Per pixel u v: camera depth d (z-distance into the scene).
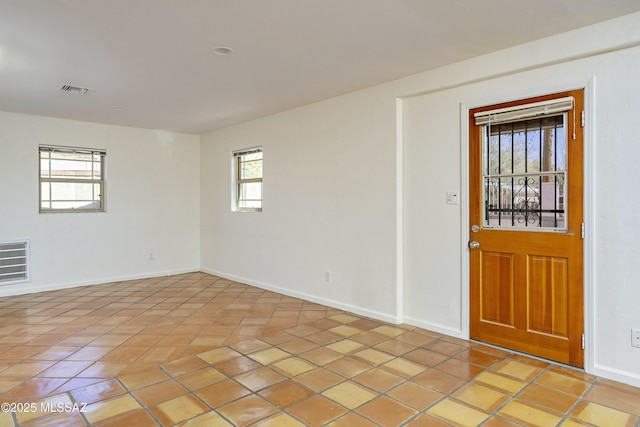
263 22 2.56
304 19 2.52
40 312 4.31
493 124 3.22
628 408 2.29
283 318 4.08
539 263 3.00
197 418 2.20
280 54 3.11
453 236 3.50
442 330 3.59
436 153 3.59
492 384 2.59
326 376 2.72
